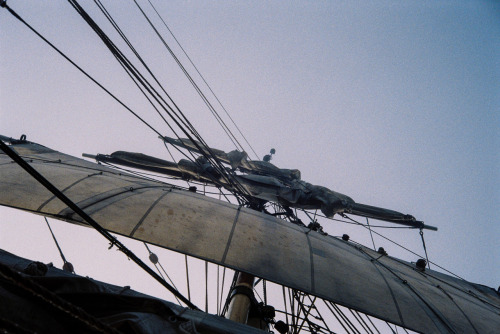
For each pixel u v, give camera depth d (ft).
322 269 31.22
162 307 13.58
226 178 42.91
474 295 43.75
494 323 32.73
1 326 5.42
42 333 9.39
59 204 28.14
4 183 29.84
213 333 14.89
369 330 33.58
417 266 47.14
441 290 37.99
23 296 9.89
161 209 31.83
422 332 26.53
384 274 36.63
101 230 14.85
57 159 44.78
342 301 26.99
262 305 34.37
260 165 64.39
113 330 6.99
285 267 29.12
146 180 44.09
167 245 26.73
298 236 37.83
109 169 44.80
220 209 37.32
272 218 41.34
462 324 29.89
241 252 28.84
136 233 27.14
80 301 12.25
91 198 30.83
